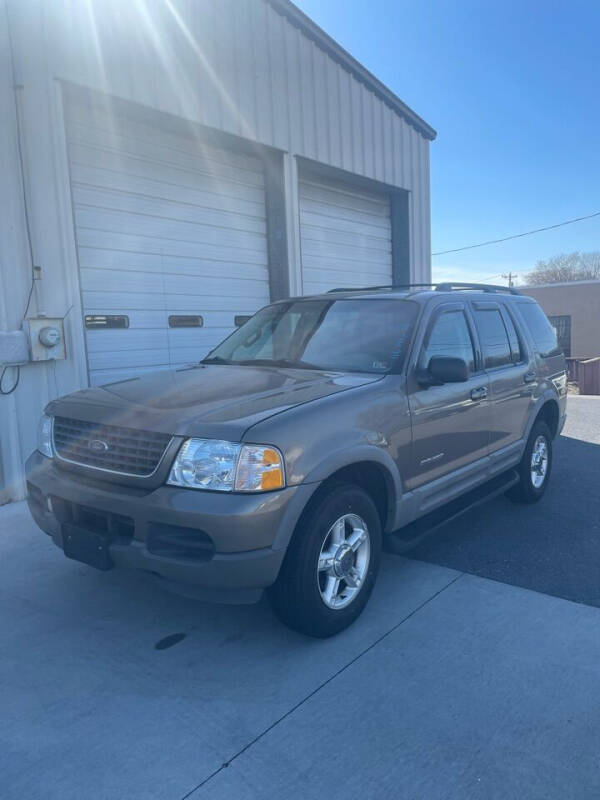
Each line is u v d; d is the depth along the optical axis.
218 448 3.04
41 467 3.74
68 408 3.72
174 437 3.12
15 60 5.66
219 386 3.76
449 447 4.37
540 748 2.63
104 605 3.89
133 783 2.45
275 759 2.57
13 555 4.61
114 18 6.48
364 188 11.09
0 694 3.02
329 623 3.43
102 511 3.29
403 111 11.12
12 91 5.65
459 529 5.26
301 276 9.17
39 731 2.75
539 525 5.36
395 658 3.30
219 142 8.12
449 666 3.22
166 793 2.40
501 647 3.40
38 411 5.94
